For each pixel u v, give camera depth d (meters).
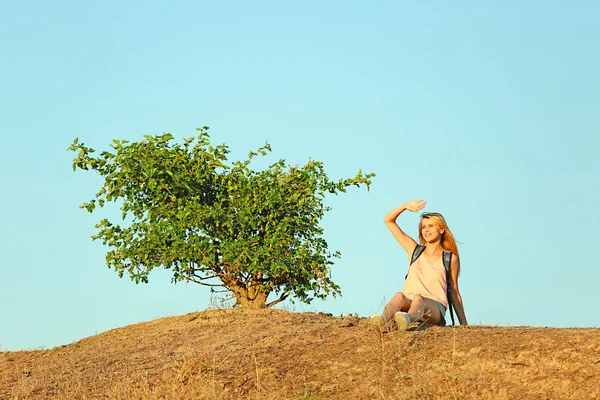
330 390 12.27
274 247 20.75
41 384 14.86
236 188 21.41
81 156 21.38
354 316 16.83
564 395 10.92
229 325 18.22
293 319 17.66
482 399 11.17
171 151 21.80
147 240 20.97
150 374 14.23
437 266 14.28
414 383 11.88
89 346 19.06
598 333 12.55
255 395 12.46
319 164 22.48
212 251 21.12
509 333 13.13
